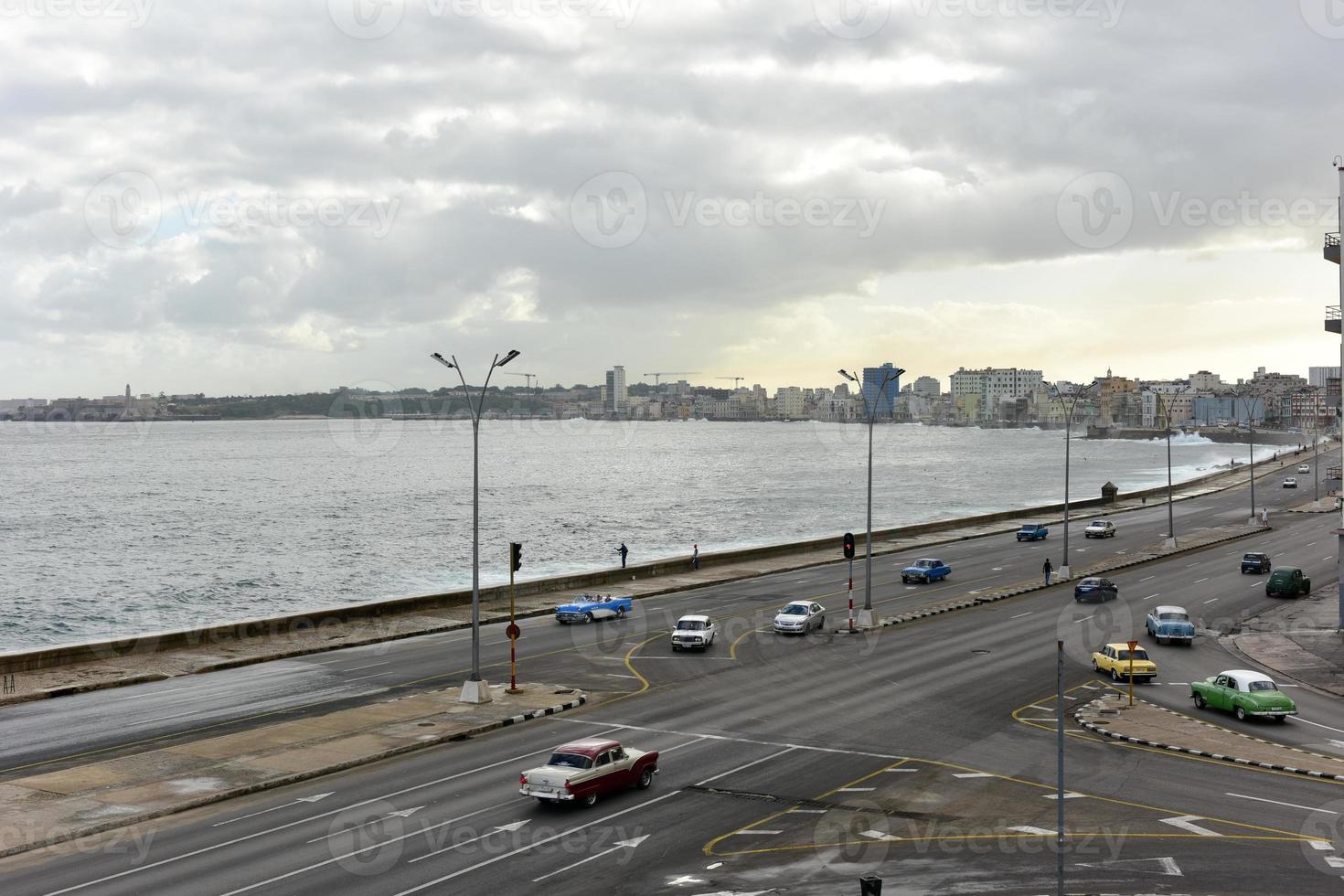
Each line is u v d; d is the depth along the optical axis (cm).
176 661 4706
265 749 3325
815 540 9338
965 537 10350
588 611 5853
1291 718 3803
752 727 3609
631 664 4725
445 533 12838
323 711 3831
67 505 15825
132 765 3148
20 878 2281
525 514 15200
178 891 2191
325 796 2875
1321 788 2920
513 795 2862
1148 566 8175
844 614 6006
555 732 3566
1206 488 16588
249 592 8800
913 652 4984
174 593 8688
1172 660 4875
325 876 2275
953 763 3159
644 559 10756
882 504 17388
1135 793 2864
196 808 2791
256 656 4806
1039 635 5444
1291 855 2381
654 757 2978
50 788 2930
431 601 6228
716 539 12588
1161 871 2277
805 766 3131
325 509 15550
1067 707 3941
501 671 4578
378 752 3272
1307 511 12625
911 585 7181
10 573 9606
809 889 2189
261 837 2541
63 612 7938
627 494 18888
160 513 14825
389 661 4812
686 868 2316
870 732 3531
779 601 6538
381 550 11256
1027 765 3139
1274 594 6675
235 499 17050
